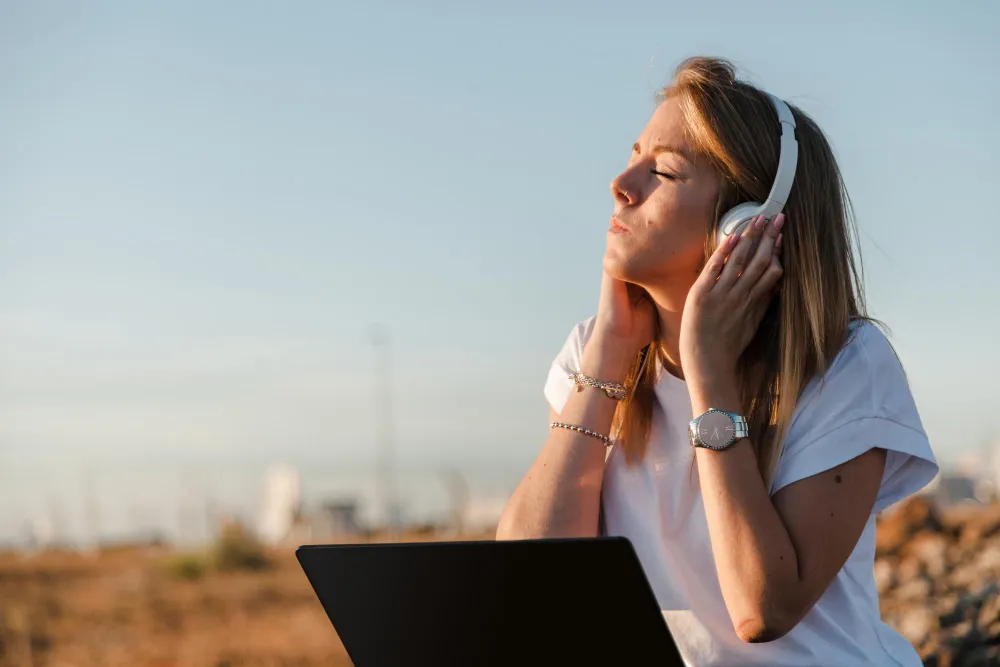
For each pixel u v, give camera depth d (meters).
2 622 25.02
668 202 2.69
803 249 2.66
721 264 2.62
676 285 2.77
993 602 5.12
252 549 38.53
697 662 2.61
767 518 2.42
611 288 2.92
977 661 4.71
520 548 2.01
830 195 2.75
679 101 2.75
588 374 2.89
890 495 2.62
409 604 2.17
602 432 2.86
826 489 2.47
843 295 2.66
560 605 2.01
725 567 2.42
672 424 2.79
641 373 2.89
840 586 2.57
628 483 2.81
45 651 23.86
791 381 2.57
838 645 2.53
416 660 2.22
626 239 2.74
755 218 2.61
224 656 22.56
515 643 2.08
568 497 2.79
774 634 2.40
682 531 2.69
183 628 27.02
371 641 2.26
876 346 2.62
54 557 42.00
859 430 2.49
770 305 2.75
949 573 6.58
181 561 36.97
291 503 40.69
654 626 1.93
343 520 38.41
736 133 2.67
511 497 2.88
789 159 2.65
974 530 7.82
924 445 2.54
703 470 2.49
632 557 1.89
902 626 5.16
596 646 2.00
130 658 22.91
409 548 2.12
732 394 2.54
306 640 24.36
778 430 2.55
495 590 2.06
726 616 2.61
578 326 3.14
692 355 2.57
